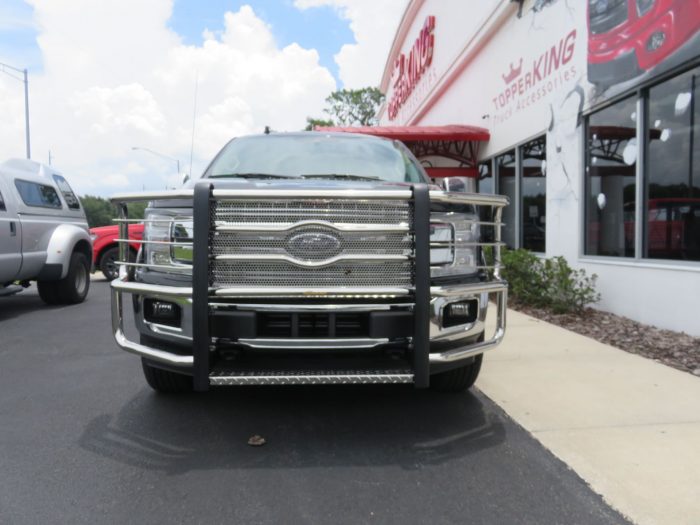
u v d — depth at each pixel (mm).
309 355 2910
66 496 2432
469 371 3656
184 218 3014
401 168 4230
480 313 3225
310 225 2816
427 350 2803
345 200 2807
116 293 3080
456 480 2586
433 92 15367
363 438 3096
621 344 5211
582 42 7172
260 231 2795
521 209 9516
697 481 2541
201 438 3098
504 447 2949
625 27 6191
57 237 7746
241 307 2787
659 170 5832
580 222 7359
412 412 3510
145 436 3125
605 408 3502
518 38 9391
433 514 2285
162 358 2887
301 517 2264
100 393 3922
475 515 2275
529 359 4711
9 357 5012
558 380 4109
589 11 6906
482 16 10867
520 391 3873
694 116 5293
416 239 2799
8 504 2361
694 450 2867
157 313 3039
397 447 2971
